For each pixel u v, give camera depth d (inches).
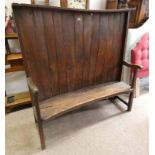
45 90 57.4
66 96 60.9
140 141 56.6
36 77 53.0
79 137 58.7
